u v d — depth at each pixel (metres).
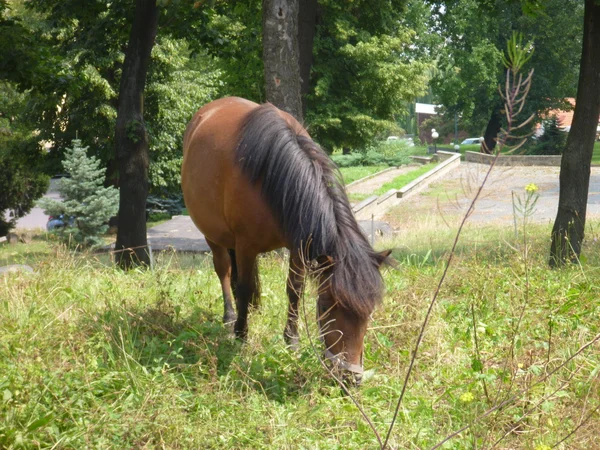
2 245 21.66
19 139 26.92
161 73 26.23
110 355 4.50
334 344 3.90
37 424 3.49
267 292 6.66
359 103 26.80
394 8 27.14
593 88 8.12
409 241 13.81
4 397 3.64
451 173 34.12
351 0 24.27
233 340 5.24
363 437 3.72
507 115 2.47
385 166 42.47
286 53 9.40
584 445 3.40
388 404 4.18
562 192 8.34
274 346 4.98
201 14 13.09
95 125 24.92
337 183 4.44
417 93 27.34
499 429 3.77
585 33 8.16
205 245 18.66
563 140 39.78
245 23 19.80
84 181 19.84
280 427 3.77
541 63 43.28
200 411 3.95
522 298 5.75
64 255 7.51
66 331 5.01
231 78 25.03
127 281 7.34
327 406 4.06
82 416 3.72
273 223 4.67
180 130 26.67
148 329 5.32
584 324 5.39
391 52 27.14
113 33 13.97
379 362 4.80
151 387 4.12
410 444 3.61
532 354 4.60
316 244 4.08
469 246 10.20
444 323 5.41
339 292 3.78
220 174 5.04
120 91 11.37
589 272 6.97
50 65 13.48
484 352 4.89
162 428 3.63
